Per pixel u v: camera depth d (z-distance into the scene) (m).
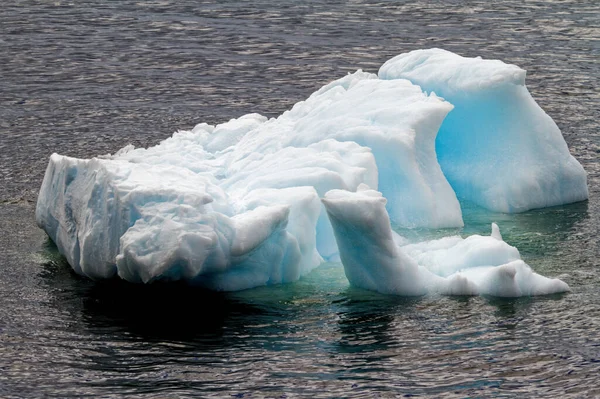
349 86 77.38
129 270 55.81
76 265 60.88
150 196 55.88
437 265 59.81
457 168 74.69
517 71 72.00
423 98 70.19
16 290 59.19
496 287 57.12
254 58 129.25
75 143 92.25
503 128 72.69
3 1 166.50
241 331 53.53
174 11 160.12
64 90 112.69
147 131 97.12
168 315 55.41
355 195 56.09
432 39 139.00
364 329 53.72
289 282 59.06
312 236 60.09
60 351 52.03
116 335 53.47
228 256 55.88
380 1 166.12
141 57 129.75
